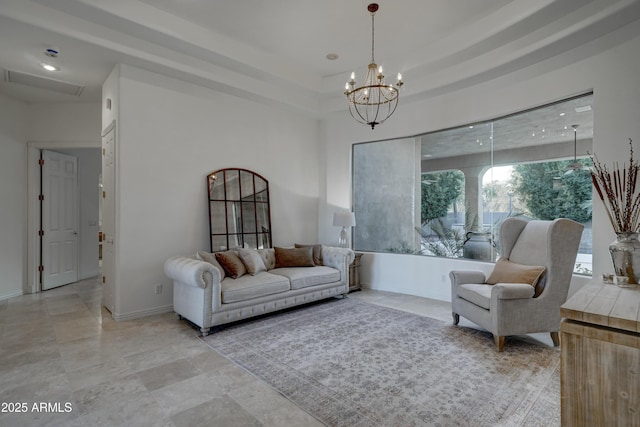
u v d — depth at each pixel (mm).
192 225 4348
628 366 1216
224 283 3596
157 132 4031
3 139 4758
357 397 2184
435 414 1992
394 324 3625
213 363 2684
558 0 2928
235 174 4785
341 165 5781
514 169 4164
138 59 3652
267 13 3473
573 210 3654
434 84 4402
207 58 4070
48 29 3037
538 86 3697
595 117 3234
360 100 5117
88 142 5199
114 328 3492
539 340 3170
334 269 4699
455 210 4734
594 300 1531
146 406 2084
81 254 6160
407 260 5098
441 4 3299
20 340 3154
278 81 4781
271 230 5230
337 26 3730
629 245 2232
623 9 2773
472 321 3271
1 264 4711
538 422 1912
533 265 3270
